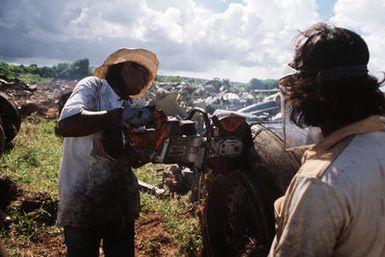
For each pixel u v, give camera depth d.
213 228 3.03
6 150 8.48
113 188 2.56
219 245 3.04
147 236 4.75
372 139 1.27
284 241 1.22
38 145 9.41
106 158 2.49
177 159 2.33
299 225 1.20
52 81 59.50
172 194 6.39
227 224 2.96
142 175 7.51
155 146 2.23
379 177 1.22
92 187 2.51
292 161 2.45
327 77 1.29
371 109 1.31
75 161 2.52
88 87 2.42
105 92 2.49
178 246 4.52
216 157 2.50
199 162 2.39
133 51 2.57
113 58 2.58
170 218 5.16
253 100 20.78
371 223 1.20
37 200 5.22
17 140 9.70
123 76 2.61
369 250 1.22
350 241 1.21
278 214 1.38
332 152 1.25
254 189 2.50
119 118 2.20
